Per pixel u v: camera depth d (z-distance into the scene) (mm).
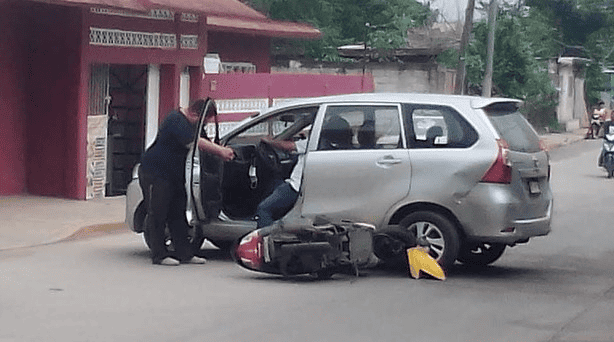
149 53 19672
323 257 11414
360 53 42500
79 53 18156
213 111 12406
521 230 11672
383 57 42688
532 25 47688
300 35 28312
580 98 61969
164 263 12500
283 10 39719
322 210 11906
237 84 22875
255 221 12477
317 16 40750
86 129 18422
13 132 18500
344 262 11531
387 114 11930
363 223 11789
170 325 8977
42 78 18516
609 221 18109
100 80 18781
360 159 11852
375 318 9492
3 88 18312
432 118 11820
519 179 11664
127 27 19094
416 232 11836
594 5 63812
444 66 40719
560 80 56812
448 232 11680
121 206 17891
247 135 13586
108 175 19656
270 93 24219
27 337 8414
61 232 15055
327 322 9266
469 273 12305
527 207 11742
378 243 11812
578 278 12070
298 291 10820
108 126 19797
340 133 11984
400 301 10359
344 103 12078
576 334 8984
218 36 27062
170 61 20234
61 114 18406
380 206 11797
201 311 9625
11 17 18328
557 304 10391
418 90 40250
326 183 11898
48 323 8961
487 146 11594
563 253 14180
